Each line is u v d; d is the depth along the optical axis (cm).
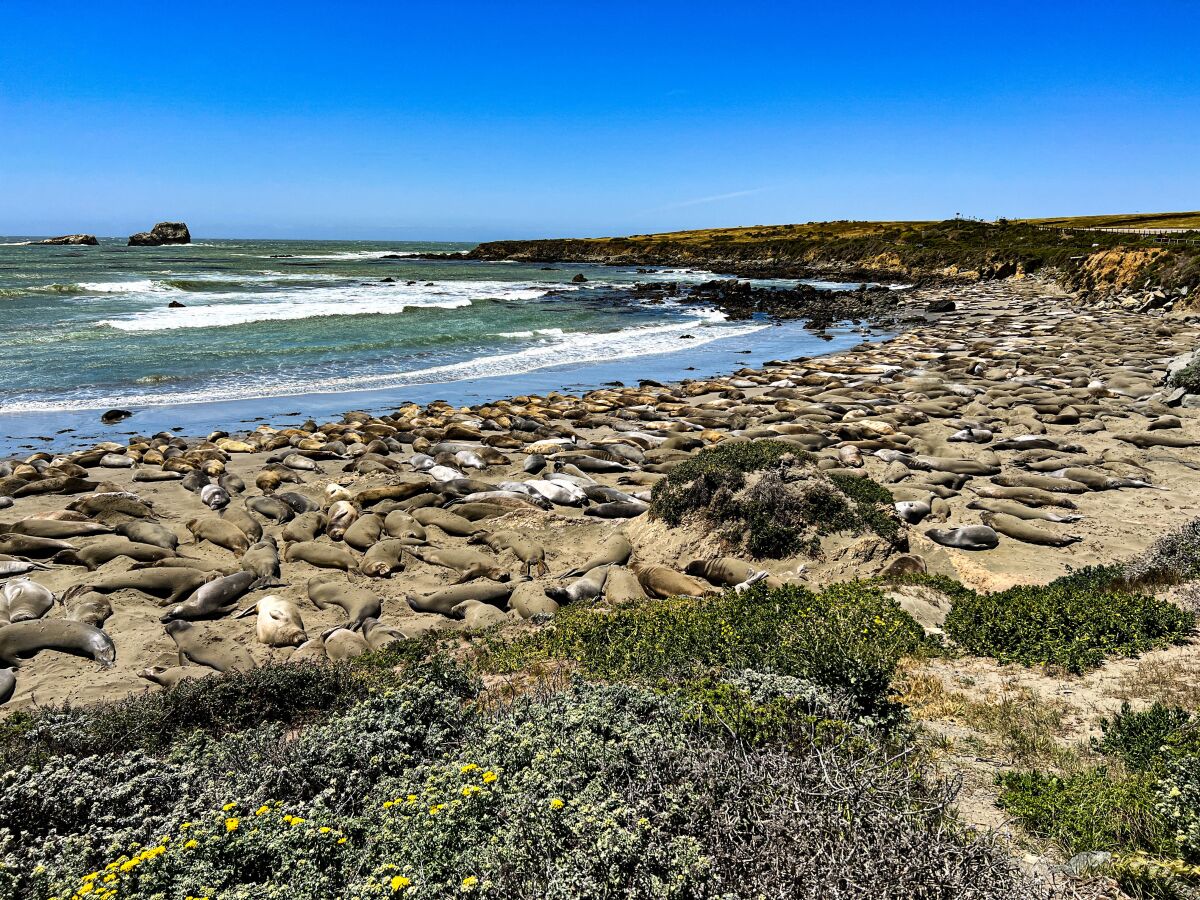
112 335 3350
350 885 412
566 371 3200
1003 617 861
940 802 441
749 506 1209
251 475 1736
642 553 1243
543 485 1550
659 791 452
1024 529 1328
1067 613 847
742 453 1305
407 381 2898
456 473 1694
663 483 1305
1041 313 4688
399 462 1825
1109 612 837
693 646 824
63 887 433
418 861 429
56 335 3238
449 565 1237
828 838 400
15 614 1030
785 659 696
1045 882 413
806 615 845
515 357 3441
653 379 3069
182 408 2375
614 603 1091
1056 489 1560
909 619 891
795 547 1177
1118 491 1551
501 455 1869
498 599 1118
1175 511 1428
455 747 598
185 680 812
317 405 2488
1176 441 1841
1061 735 623
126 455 1820
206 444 1928
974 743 617
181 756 614
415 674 761
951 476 1630
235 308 4350
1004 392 2470
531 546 1265
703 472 1264
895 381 2809
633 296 6078
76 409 2300
